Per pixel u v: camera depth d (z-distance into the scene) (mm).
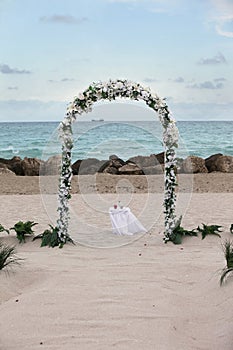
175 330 5121
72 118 9508
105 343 4781
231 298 5797
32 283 6789
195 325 5352
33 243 9461
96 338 4891
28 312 5500
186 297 6168
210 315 5594
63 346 4746
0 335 5008
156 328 5102
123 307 5633
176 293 6250
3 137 53781
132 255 8523
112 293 6121
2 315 5465
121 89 9523
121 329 5074
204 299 6086
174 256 8336
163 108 9664
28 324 5219
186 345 4848
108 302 5789
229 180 20766
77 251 8898
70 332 5031
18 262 7633
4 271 6941
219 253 8438
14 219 12430
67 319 5316
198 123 55156
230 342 4836
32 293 6105
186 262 7781
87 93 9508
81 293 6105
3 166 27438
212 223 11633
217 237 9641
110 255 8531
